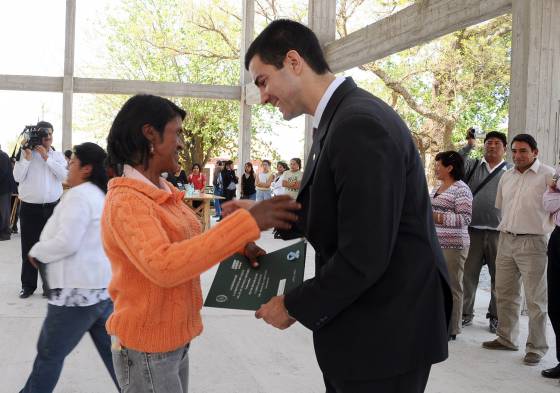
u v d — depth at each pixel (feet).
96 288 9.51
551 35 18.83
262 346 15.33
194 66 75.46
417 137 55.83
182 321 6.01
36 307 18.74
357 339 5.49
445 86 53.57
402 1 53.88
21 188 19.49
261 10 66.39
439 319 5.64
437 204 16.75
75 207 9.32
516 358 15.11
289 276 6.12
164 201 5.97
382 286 5.47
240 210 5.45
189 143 80.59
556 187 13.85
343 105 5.54
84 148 9.93
